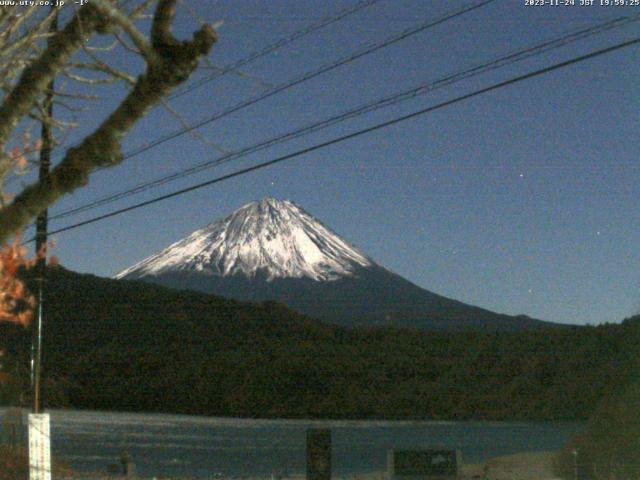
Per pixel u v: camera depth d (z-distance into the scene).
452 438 45.41
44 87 4.59
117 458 33.56
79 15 4.53
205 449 38.47
